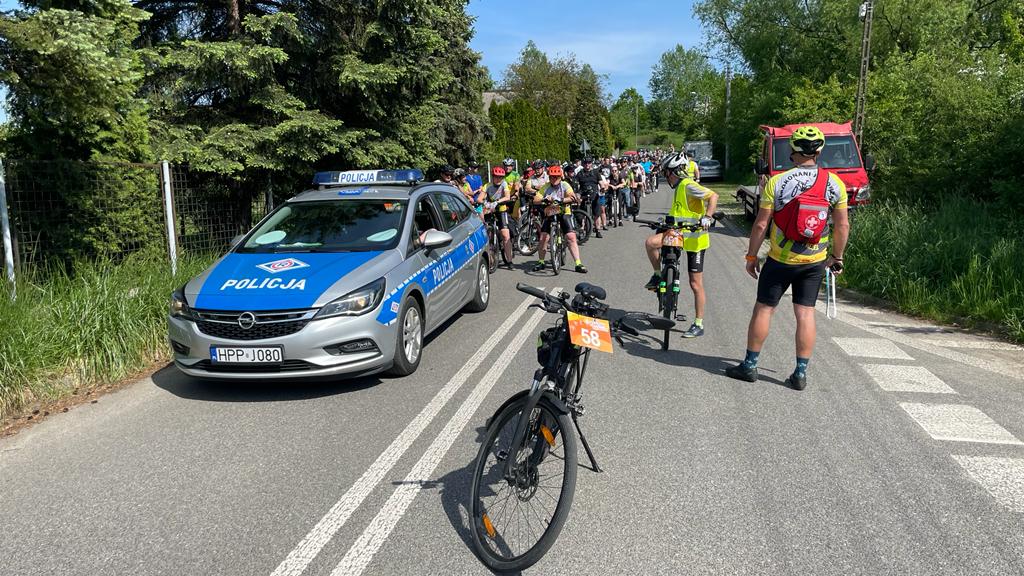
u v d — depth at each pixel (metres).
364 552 3.31
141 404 5.52
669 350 6.74
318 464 4.30
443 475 4.12
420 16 12.88
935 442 4.50
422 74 13.23
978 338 7.13
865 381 5.74
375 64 12.73
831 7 31.14
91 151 8.69
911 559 3.18
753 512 3.63
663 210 23.83
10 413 5.36
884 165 16.14
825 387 5.60
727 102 45.44
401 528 3.53
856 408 5.12
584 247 15.00
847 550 3.26
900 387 5.58
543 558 3.24
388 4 12.46
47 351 5.75
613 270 11.77
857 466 4.16
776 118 35.38
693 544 3.34
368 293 5.58
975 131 13.25
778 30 34.91
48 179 7.57
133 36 8.64
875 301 8.91
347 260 6.02
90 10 8.14
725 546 3.31
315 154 12.03
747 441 4.55
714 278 10.88
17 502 3.92
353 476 4.13
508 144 43.91
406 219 6.78
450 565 3.19
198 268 8.36
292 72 12.64
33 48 6.23
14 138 8.19
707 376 5.93
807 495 3.80
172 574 3.17
